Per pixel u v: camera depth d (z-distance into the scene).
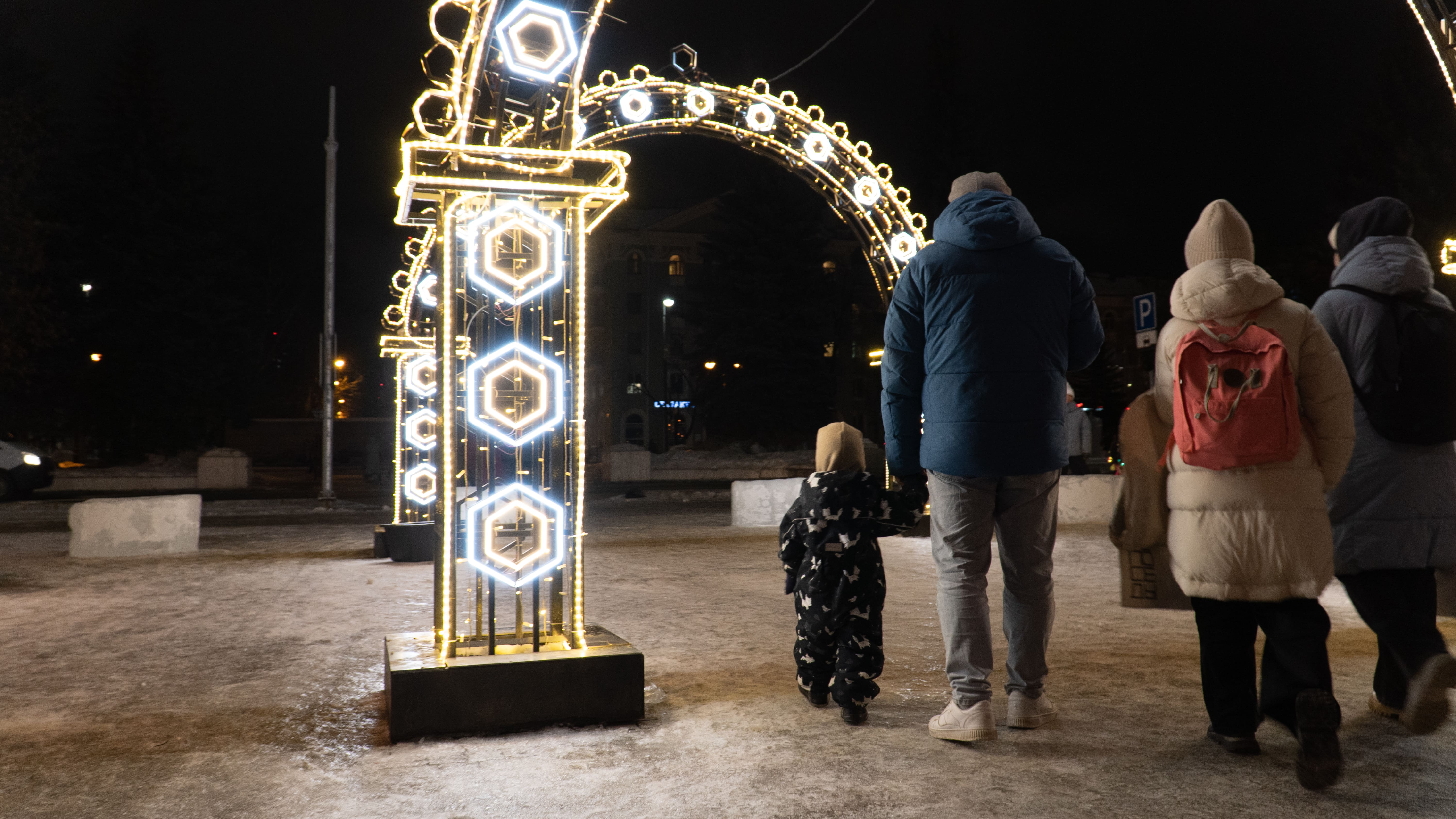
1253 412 2.96
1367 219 3.48
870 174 11.18
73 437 37.84
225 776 3.11
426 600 7.11
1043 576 3.51
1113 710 3.78
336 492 26.48
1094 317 3.64
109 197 35.84
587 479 33.16
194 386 36.03
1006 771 3.05
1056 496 3.52
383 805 2.83
